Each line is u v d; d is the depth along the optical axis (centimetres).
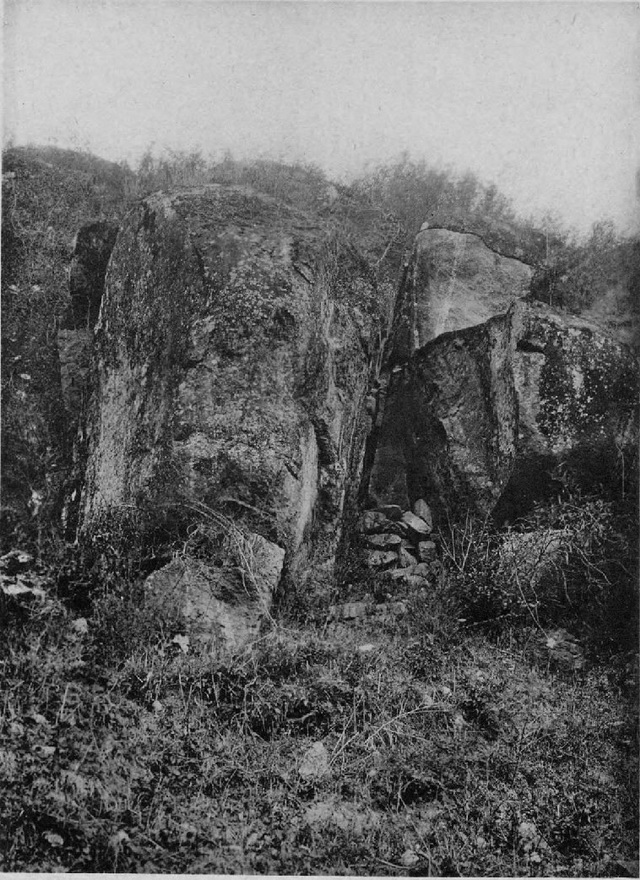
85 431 414
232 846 336
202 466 382
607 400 411
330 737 358
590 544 402
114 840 330
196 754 347
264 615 376
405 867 339
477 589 400
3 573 384
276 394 389
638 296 420
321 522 408
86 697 353
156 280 403
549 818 354
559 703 377
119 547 385
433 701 370
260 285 392
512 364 414
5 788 334
